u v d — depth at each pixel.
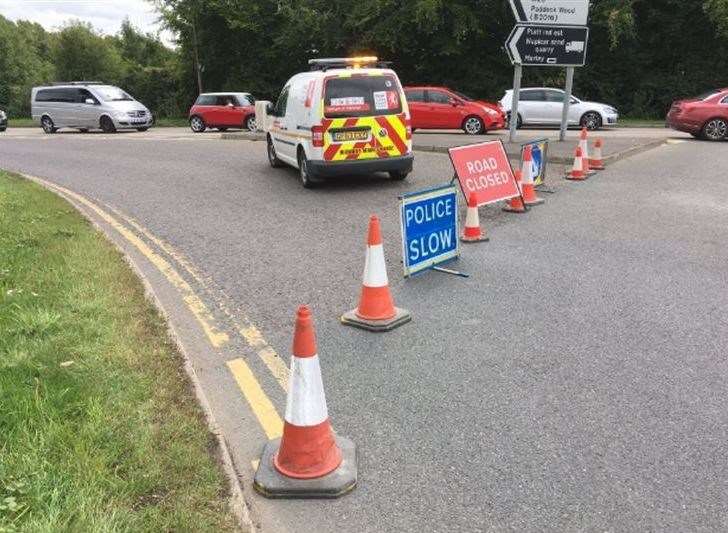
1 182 11.60
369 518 2.89
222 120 27.38
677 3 30.83
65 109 27.14
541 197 10.15
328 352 4.63
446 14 31.80
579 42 15.66
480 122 21.64
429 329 5.02
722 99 17.94
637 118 32.00
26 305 4.93
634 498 2.99
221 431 3.48
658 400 3.86
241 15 37.06
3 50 57.62
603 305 5.45
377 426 3.64
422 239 6.38
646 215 8.76
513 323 5.10
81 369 3.93
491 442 3.46
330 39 34.31
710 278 6.10
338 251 7.33
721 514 2.88
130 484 2.88
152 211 9.82
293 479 3.09
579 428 3.57
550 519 2.86
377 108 10.75
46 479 2.86
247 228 8.56
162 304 5.55
